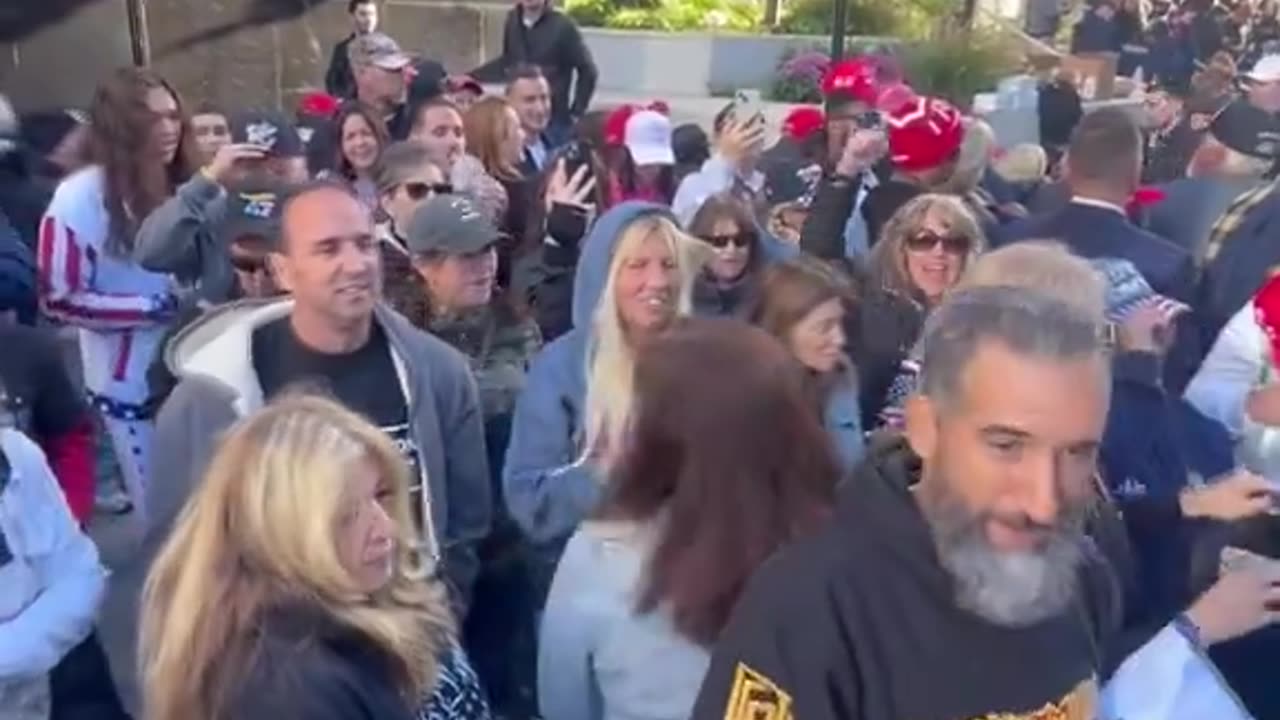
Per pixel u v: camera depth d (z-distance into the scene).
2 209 5.57
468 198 4.46
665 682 2.37
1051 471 1.69
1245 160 5.75
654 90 18.33
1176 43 14.54
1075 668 1.88
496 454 3.94
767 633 1.82
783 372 2.39
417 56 11.06
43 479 3.13
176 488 3.23
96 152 4.94
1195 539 3.09
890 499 1.81
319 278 3.23
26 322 4.62
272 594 2.13
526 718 3.43
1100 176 4.55
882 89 6.92
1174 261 4.47
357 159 5.93
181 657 2.12
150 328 4.91
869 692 1.79
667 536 2.37
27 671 3.02
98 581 3.19
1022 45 14.91
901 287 4.11
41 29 12.68
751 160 6.34
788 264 3.65
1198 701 2.32
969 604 1.76
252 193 4.36
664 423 2.38
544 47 10.52
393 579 2.29
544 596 3.38
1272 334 3.52
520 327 4.20
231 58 13.60
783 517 2.31
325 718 2.04
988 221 5.14
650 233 3.44
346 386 3.30
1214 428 3.36
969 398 1.70
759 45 18.33
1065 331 1.69
